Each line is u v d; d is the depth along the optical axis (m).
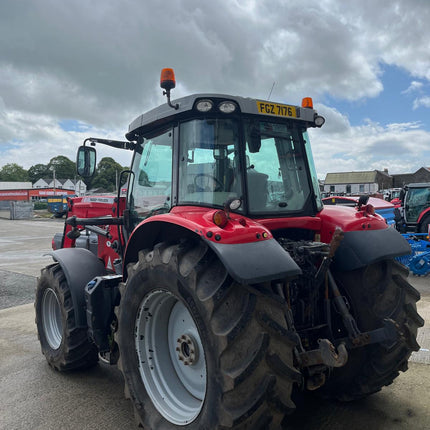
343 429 2.77
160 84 2.81
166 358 2.85
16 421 3.05
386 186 69.38
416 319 2.87
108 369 4.05
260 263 2.11
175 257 2.37
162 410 2.66
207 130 2.76
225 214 2.25
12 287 8.16
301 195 3.04
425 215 12.95
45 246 16.22
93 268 3.86
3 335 5.19
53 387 3.64
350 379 2.96
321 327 2.72
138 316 2.80
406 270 3.03
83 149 3.88
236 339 2.07
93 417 3.10
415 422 2.83
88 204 4.64
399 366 2.87
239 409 2.04
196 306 2.21
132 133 3.60
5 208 61.94
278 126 3.01
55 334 4.14
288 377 2.12
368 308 2.83
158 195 3.23
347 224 2.92
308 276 2.69
